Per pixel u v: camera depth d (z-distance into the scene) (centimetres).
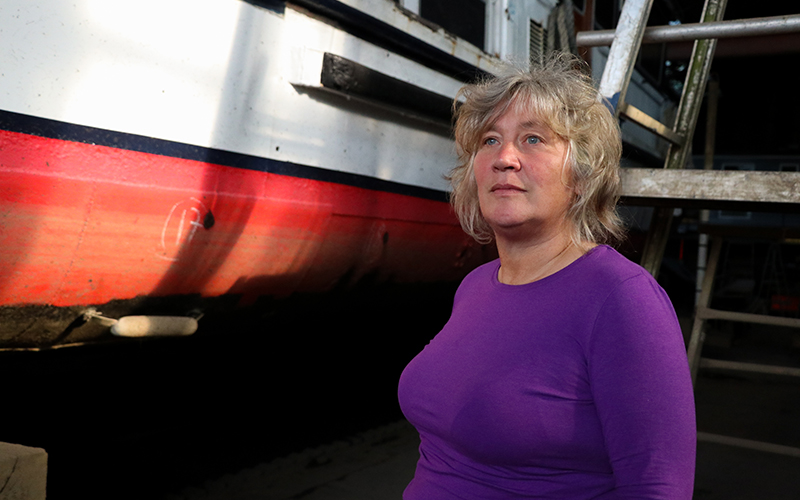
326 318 365
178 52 241
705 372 600
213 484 270
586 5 559
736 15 932
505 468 94
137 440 310
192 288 270
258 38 269
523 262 104
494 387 93
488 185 104
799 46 525
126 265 240
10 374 259
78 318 241
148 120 234
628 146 650
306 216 297
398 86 324
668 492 78
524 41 449
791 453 268
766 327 923
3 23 197
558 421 89
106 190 224
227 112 260
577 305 90
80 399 313
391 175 343
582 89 103
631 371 82
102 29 219
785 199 191
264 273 294
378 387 452
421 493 105
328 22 297
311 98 293
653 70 726
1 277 212
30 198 207
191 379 358
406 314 436
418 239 375
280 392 407
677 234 1575
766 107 2008
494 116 104
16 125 202
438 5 370
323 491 271
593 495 90
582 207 101
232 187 265
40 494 130
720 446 361
